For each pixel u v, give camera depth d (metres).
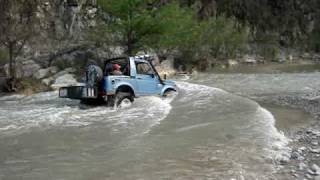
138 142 10.98
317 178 8.32
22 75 26.41
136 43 34.62
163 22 34.66
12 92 23.50
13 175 8.59
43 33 32.50
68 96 16.88
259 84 27.66
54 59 32.19
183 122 13.45
